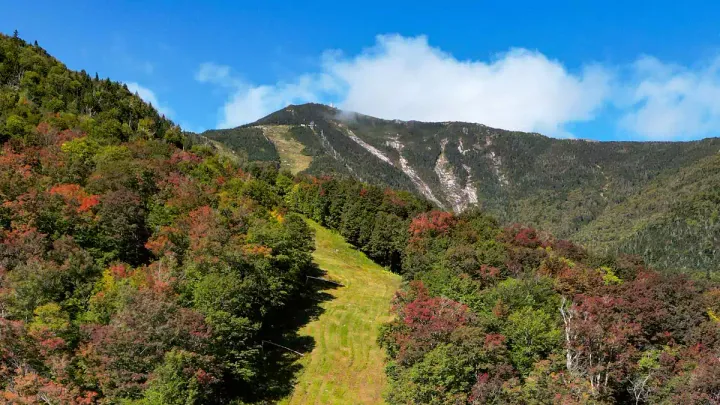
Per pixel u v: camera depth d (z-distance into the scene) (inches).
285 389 2057.1
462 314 1924.2
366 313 3024.1
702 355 2076.8
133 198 2410.2
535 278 2524.6
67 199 2240.4
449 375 1608.0
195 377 1489.9
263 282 2249.0
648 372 1861.5
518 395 1557.6
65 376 1380.4
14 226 1984.5
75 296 1706.4
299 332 2615.7
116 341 1429.6
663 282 2861.7
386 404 1995.6
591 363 1817.2
